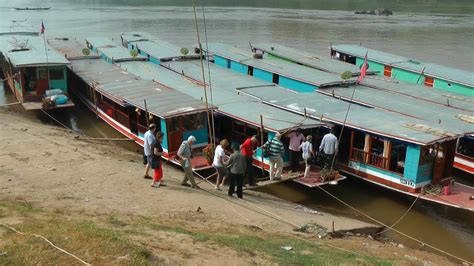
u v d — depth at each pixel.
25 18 82.06
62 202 14.91
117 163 20.83
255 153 22.48
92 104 32.09
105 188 17.14
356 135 21.56
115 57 37.09
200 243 11.76
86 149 23.53
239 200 18.03
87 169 19.23
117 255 9.77
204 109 23.08
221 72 33.34
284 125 21.17
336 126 22.36
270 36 65.81
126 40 45.41
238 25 75.88
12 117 29.77
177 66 35.34
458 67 48.09
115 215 13.98
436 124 21.80
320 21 82.75
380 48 58.09
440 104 26.28
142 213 14.75
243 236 13.28
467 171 23.11
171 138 22.69
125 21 78.94
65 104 30.39
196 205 16.36
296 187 21.56
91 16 86.06
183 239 11.89
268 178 21.38
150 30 69.50
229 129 24.30
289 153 21.66
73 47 42.03
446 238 17.59
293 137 21.09
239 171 17.84
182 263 10.18
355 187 21.86
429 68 33.94
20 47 35.25
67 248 9.84
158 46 41.75
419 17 91.38
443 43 62.06
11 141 22.70
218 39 62.59
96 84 29.55
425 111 24.44
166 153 22.88
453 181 20.38
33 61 30.62
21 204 13.73
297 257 11.83
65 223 11.84
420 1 126.31
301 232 15.43
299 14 93.62
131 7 103.00
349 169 21.70
